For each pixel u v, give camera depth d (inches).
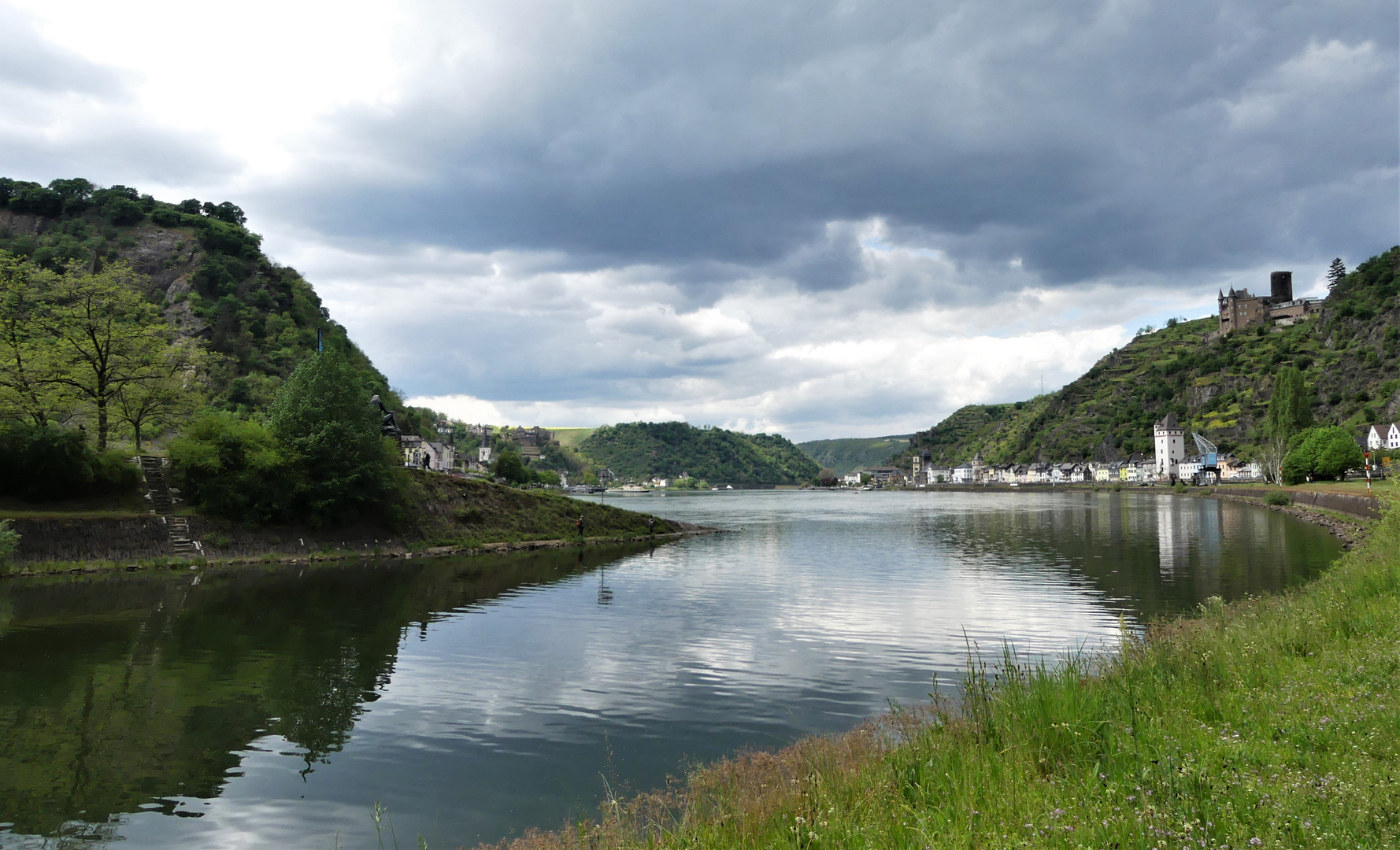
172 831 514.6
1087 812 309.3
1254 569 1770.4
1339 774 319.6
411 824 524.4
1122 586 1579.7
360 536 2369.6
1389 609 654.5
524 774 611.2
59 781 596.7
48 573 1706.4
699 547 2790.4
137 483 2074.3
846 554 2447.1
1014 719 468.1
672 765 627.2
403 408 7362.2
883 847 313.9
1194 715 453.4
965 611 1321.4
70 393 2206.0
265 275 6840.6
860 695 823.1
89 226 6476.4
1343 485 4564.5
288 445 2308.1
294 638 1112.2
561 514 3090.6
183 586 1615.4
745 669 941.2
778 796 421.7
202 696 820.0
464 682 887.1
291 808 552.4
